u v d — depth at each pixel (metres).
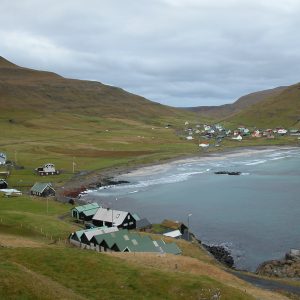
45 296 35.88
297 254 87.31
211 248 94.00
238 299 48.16
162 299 46.44
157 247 78.88
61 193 154.75
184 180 186.38
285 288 67.44
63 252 58.41
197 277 52.66
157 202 143.88
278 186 166.75
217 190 162.38
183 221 118.56
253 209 129.88
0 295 33.88
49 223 95.56
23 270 40.62
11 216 96.50
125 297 45.88
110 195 156.75
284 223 113.44
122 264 55.34
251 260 88.44
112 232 83.06
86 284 48.69
